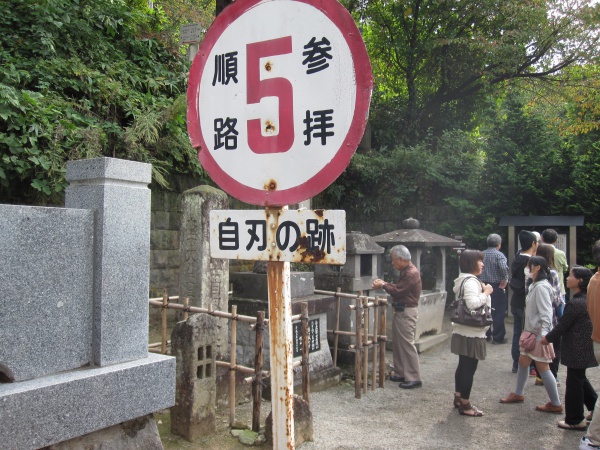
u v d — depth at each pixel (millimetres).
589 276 4785
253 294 6219
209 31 2105
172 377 3102
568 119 13656
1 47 7473
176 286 8570
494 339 8523
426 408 5465
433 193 11688
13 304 2496
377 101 14609
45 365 2631
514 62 12266
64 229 2742
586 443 4074
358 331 5766
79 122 7539
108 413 2740
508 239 10422
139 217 3090
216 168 2086
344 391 6004
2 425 2293
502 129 11422
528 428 4945
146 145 8227
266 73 1947
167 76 9516
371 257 7586
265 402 5379
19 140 6438
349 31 1766
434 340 8281
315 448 4367
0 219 2453
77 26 8352
